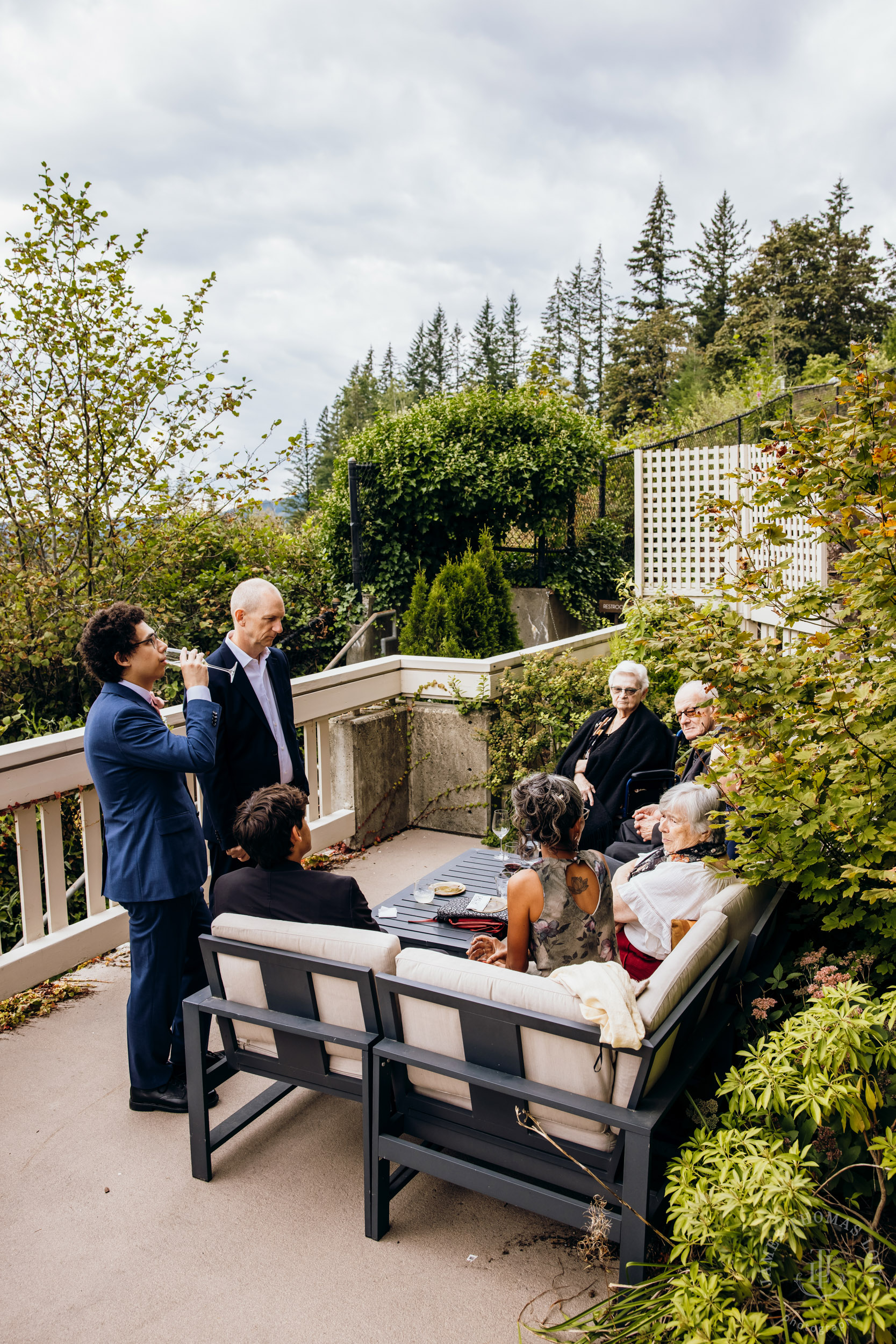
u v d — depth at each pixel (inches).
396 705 223.9
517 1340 73.9
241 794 133.2
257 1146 103.1
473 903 126.6
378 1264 83.4
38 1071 118.8
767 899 104.6
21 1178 97.0
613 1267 82.7
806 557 291.4
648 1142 69.1
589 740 175.6
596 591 507.2
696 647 113.9
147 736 102.4
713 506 127.6
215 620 332.2
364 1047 82.7
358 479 426.0
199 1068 94.4
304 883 94.2
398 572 439.8
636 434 565.3
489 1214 90.8
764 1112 72.2
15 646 227.6
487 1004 75.1
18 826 136.9
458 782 218.4
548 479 446.9
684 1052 80.4
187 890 106.3
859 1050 68.4
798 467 112.7
